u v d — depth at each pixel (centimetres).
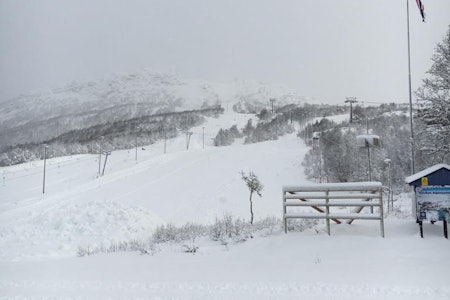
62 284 941
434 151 2209
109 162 9569
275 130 15912
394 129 7650
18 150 13238
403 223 1304
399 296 753
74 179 7588
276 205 4744
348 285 829
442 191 1138
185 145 15450
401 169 5378
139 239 1736
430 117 2194
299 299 767
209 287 870
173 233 1656
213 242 1416
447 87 2130
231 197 5247
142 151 11975
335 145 6456
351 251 1089
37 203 5181
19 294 873
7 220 3716
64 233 1833
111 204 2175
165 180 6625
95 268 1102
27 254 1480
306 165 7100
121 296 838
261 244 1249
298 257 1081
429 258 978
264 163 7850
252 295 805
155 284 910
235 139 17475
